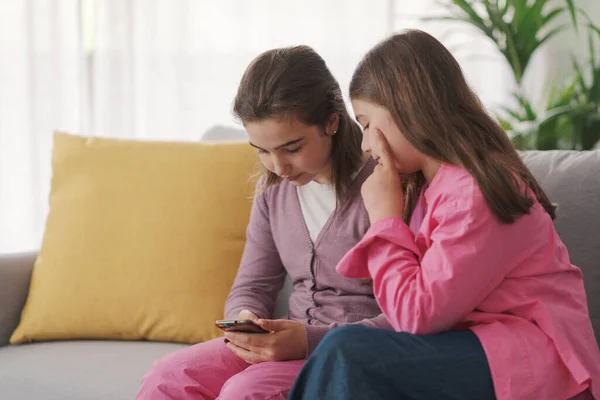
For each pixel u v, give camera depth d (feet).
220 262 5.52
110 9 8.97
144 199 5.70
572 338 3.75
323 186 4.91
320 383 3.35
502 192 3.62
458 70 4.03
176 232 5.58
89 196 5.80
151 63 9.11
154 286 5.49
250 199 5.65
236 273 5.55
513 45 8.48
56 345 5.50
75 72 9.15
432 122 3.83
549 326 3.69
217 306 5.44
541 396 3.53
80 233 5.71
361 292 4.73
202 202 5.63
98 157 5.95
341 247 4.75
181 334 5.42
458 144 3.77
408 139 3.90
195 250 5.53
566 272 4.02
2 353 5.42
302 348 4.19
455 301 3.56
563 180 4.82
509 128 8.31
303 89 4.38
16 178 9.17
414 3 9.25
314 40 9.08
